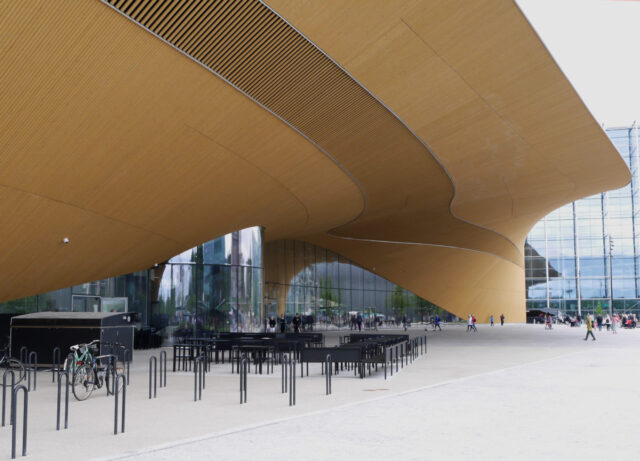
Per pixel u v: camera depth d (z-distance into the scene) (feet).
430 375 42.70
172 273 77.82
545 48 43.29
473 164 68.59
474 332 124.36
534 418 25.20
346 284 155.74
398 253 153.99
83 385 31.78
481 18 39.27
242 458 18.49
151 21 33.53
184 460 18.31
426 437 21.47
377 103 49.67
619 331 130.72
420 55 42.80
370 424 23.94
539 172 75.25
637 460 18.20
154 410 28.07
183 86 39.65
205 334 72.90
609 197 235.81
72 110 36.42
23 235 44.32
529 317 218.18
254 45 38.60
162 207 53.52
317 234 132.36
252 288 82.28
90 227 49.34
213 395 33.14
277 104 46.09
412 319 165.89
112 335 50.96
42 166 39.29
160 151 44.93
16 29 29.81
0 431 23.07
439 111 52.01
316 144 55.47
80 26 31.50
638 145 232.73
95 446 20.45
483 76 46.70
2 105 33.35
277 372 45.96
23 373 40.55
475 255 158.40
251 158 53.11
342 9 36.65
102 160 42.16
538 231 241.35
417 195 84.33
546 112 54.29
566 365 49.57
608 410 27.22
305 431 22.62
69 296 72.18
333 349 41.52
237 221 70.13
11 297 52.80
